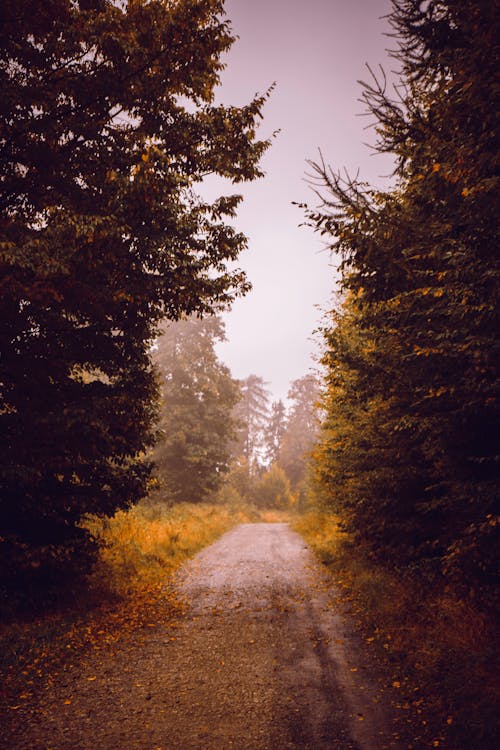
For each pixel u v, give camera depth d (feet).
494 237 14.23
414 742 13.48
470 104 13.91
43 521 28.07
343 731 14.34
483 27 12.77
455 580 22.99
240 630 25.55
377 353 24.67
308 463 73.26
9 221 23.67
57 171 25.58
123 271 25.40
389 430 28.76
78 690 17.72
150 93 26.96
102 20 24.54
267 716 15.49
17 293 22.25
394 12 15.19
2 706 16.31
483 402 17.17
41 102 24.08
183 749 13.47
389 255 18.84
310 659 20.88
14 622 25.61
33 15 23.71
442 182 16.12
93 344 28.60
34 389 26.50
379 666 19.63
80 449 27.55
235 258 28.53
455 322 16.97
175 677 19.01
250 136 28.81
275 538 76.74
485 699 14.85
